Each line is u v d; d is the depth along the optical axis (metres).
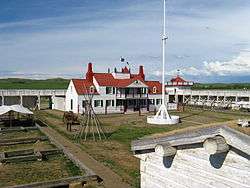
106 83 58.41
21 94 62.25
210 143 7.75
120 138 32.41
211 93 69.81
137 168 20.84
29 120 43.00
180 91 75.31
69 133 34.69
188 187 9.27
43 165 21.80
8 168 21.06
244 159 7.64
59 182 16.75
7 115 45.31
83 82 58.62
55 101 65.75
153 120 43.94
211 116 52.72
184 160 9.38
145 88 62.12
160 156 10.35
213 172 8.45
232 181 7.93
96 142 30.17
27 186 16.03
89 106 36.28
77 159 21.78
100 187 17.05
